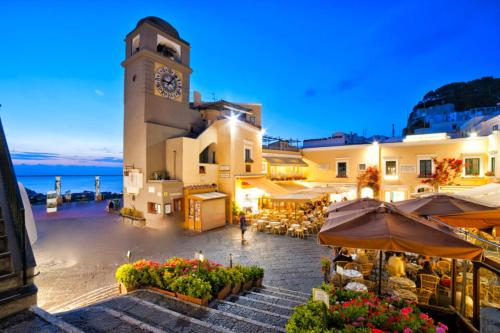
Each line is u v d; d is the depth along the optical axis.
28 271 4.96
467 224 7.84
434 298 6.93
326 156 30.42
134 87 21.89
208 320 5.88
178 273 7.88
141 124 21.00
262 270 9.65
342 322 4.54
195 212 19.08
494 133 20.36
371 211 5.99
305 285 9.85
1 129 6.66
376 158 27.20
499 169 19.41
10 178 5.90
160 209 19.11
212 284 7.58
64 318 5.41
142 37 21.41
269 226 18.03
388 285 7.96
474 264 5.02
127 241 15.90
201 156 24.50
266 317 6.26
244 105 32.66
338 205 11.89
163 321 5.61
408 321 4.31
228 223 21.20
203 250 14.20
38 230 18.78
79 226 20.06
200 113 27.66
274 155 29.27
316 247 14.73
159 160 21.31
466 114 48.09
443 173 23.52
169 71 22.88
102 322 5.25
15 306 4.67
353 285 7.33
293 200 18.16
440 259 9.66
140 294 7.47
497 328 3.29
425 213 8.09
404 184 25.80
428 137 25.94
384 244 5.05
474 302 5.03
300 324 4.47
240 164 23.14
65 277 10.44
